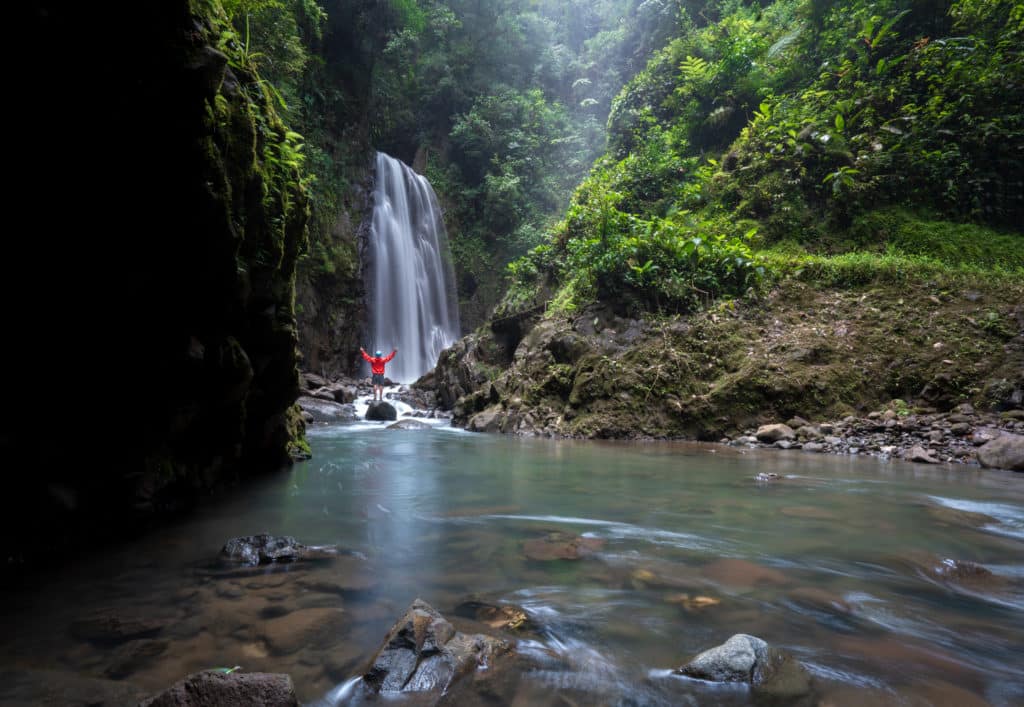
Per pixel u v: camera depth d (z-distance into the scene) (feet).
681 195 40.11
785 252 32.19
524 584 7.39
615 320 32.37
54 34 6.08
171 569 8.01
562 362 33.32
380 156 72.02
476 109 81.10
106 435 9.99
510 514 11.64
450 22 82.89
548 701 4.56
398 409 46.16
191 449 12.79
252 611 6.43
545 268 44.60
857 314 26.40
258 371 14.20
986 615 6.48
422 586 7.31
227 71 10.60
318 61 60.13
